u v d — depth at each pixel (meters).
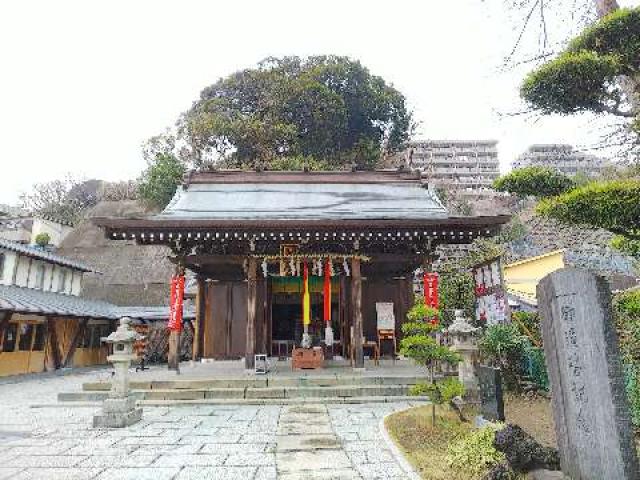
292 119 40.44
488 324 12.99
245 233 13.84
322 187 18.72
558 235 27.44
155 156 41.34
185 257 14.65
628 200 6.27
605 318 4.97
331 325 17.88
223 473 5.83
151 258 36.62
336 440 7.47
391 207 16.05
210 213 15.21
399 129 45.25
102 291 32.78
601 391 4.84
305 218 14.05
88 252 37.59
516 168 7.97
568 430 5.12
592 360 4.96
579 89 7.24
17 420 9.32
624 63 7.24
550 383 5.50
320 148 40.22
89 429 8.43
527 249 26.86
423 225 13.53
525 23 9.22
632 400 7.32
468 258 25.83
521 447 5.53
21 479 5.64
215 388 11.82
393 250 15.57
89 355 24.89
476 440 6.18
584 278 5.16
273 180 19.14
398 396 11.34
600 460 4.71
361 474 5.74
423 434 7.56
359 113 42.72
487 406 7.75
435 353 8.01
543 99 7.48
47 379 17.86
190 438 7.71
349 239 14.73
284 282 17.94
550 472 5.24
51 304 20.59
